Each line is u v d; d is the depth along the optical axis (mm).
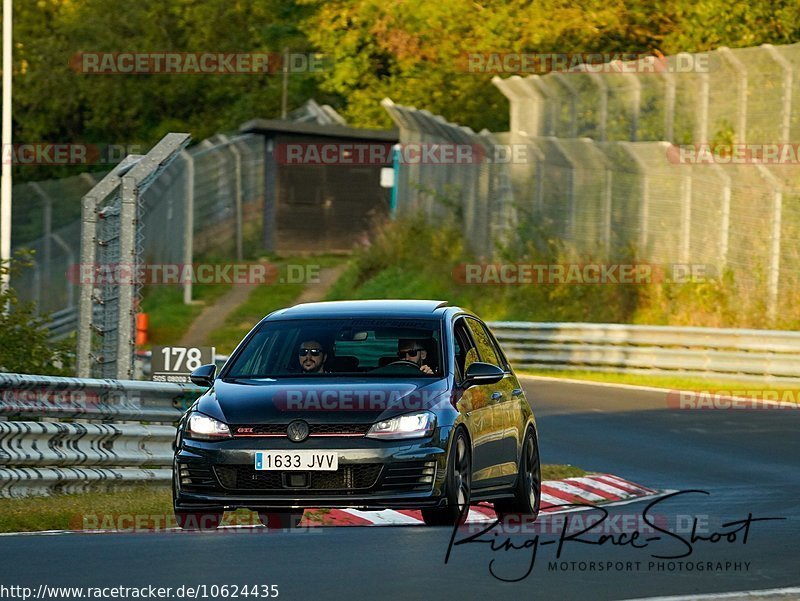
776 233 117188
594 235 137500
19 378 48312
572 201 140500
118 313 58188
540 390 100562
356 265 172625
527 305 142875
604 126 135625
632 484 58344
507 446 43719
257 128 187500
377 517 46844
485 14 197875
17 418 49469
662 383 107375
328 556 32281
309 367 41469
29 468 48938
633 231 132625
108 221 59656
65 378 50594
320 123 199625
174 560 31156
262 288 175250
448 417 39062
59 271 160375
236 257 188750
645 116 130625
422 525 40000
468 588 28531
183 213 176750
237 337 147125
